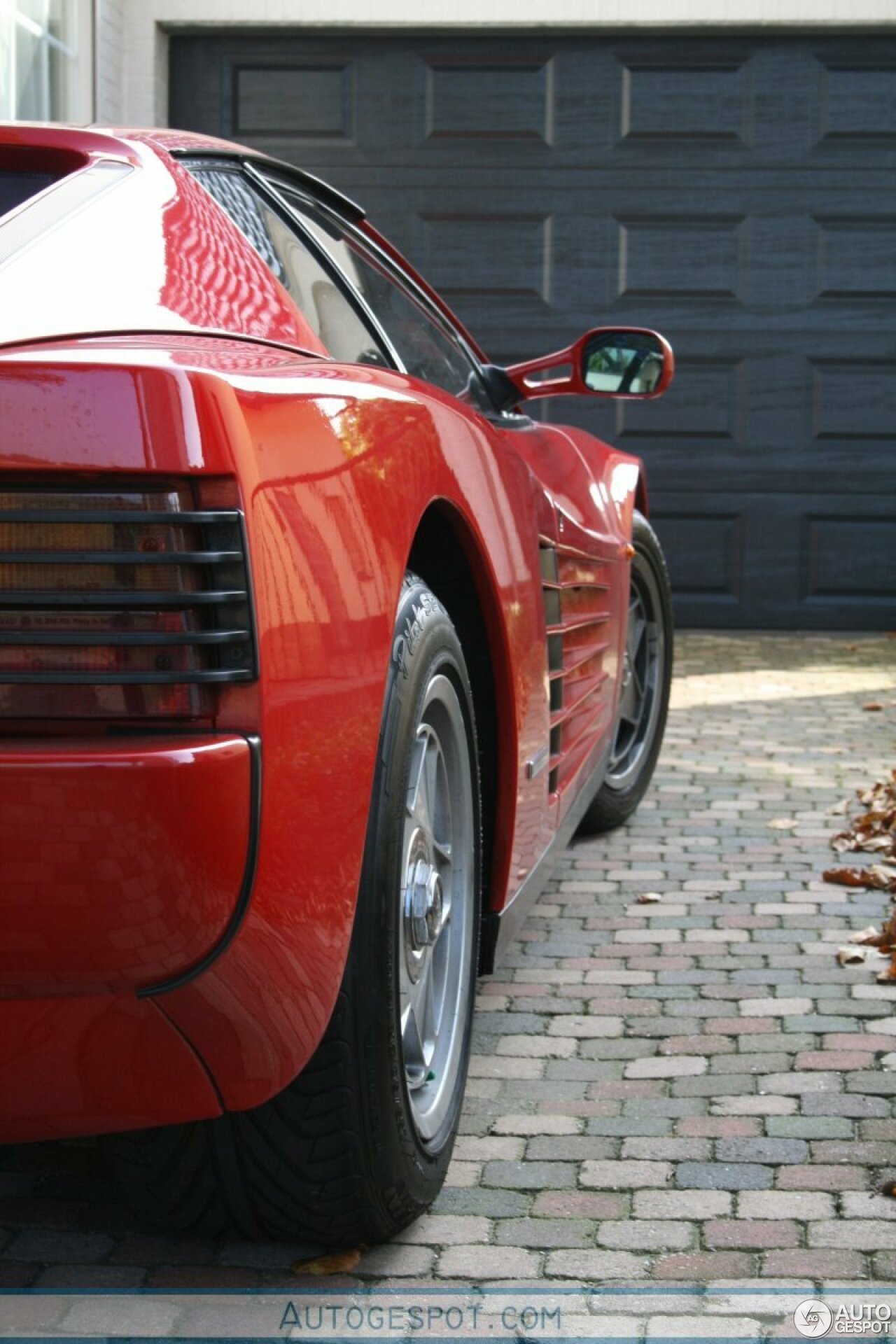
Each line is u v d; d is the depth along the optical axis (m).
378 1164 1.77
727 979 2.91
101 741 1.33
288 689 1.42
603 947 3.11
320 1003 1.58
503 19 7.57
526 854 2.50
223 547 1.36
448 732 2.02
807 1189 2.06
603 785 3.89
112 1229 1.96
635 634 4.02
